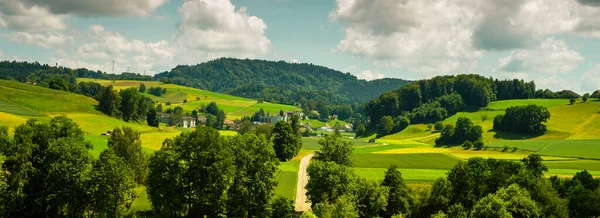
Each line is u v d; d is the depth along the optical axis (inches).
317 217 2162.9
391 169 2960.1
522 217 2477.9
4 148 2325.3
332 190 2662.4
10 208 2194.9
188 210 2514.8
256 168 2578.7
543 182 2893.7
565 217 2598.4
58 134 2522.1
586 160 5147.6
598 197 2719.0
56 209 2484.0
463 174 2947.8
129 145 3223.4
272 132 5684.1
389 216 2829.7
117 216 2383.1
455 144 7662.4
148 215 2495.1
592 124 7780.5
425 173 4473.4
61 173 2317.9
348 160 3496.6
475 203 2743.6
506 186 2861.7
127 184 2394.2
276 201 2751.0
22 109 6240.2
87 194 2314.2
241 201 2544.3
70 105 7258.9
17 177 2191.2
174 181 2358.5
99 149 4057.6
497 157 5861.2
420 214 2891.2
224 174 2393.0
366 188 2755.9
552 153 5654.5
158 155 2431.1
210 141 2431.1
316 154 3575.3
